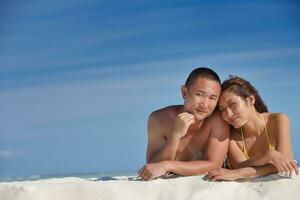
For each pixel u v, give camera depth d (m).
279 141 3.98
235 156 4.11
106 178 4.09
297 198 3.20
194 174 3.81
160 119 4.27
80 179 3.81
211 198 3.17
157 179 3.53
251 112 4.11
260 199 3.18
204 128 4.07
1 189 3.08
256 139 4.16
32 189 3.04
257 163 3.67
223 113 3.99
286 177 3.48
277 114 4.13
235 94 3.95
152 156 4.27
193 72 3.97
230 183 3.37
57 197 3.04
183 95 4.05
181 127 3.87
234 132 4.21
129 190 3.17
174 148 3.91
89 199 3.05
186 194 3.18
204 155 4.10
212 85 3.89
